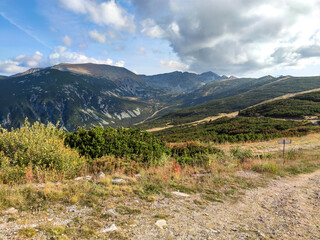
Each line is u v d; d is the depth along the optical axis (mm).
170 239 3266
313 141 28109
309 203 6055
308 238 3885
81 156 8141
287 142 13750
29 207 3818
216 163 10031
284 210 5391
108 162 7730
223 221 4340
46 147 6363
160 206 4750
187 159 10742
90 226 3385
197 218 4316
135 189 5676
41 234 2975
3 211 3506
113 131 10148
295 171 10547
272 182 8250
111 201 4629
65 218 3596
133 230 3434
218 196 6098
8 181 5141
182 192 6094
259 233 3922
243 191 6797
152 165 8750
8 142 6203
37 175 5531
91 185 5398
